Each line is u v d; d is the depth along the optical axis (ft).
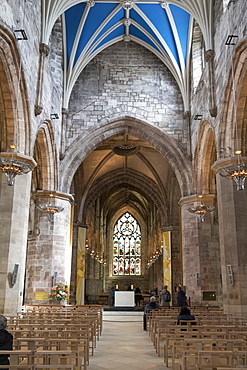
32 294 72.13
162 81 86.17
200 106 72.38
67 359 25.44
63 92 82.38
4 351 18.83
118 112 83.97
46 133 70.90
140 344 42.04
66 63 82.38
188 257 75.77
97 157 109.81
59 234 75.87
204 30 65.36
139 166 118.62
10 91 50.31
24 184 53.06
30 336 28.48
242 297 49.73
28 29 54.24
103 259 162.91
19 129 54.49
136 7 77.51
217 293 72.59
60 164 79.92
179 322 36.47
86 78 85.71
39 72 61.16
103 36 82.69
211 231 75.25
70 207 82.69
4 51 46.29
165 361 30.48
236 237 51.67
